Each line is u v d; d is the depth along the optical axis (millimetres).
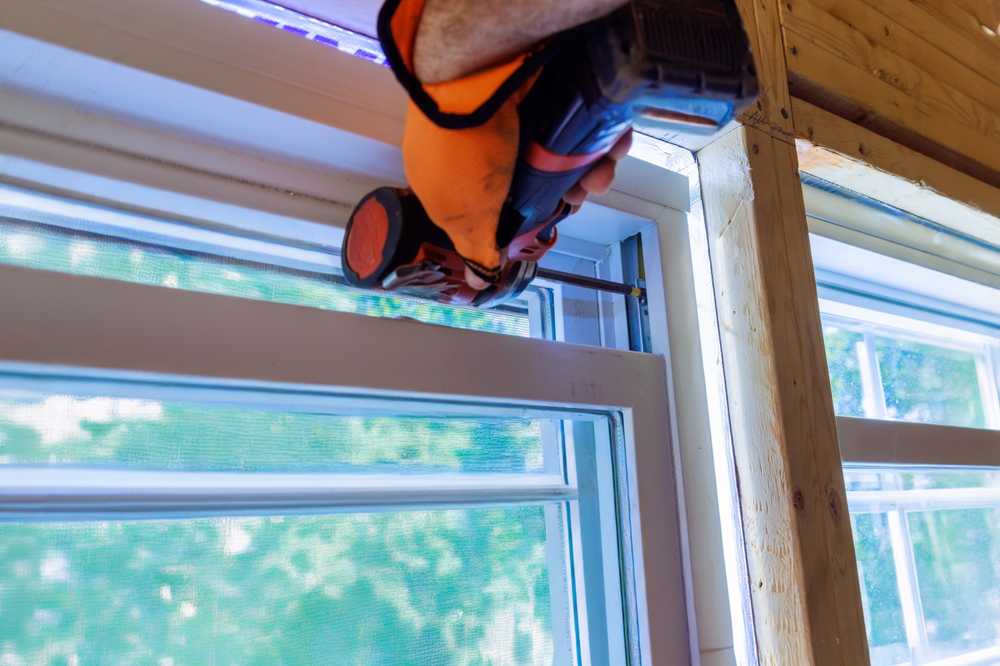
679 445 1026
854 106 1284
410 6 482
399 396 802
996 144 1572
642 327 1104
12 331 573
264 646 756
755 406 1007
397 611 853
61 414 695
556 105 492
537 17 434
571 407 942
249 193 810
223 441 780
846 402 1731
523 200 574
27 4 622
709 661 961
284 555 789
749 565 989
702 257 1135
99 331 610
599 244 1163
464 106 487
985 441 1612
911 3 1473
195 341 655
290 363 704
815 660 896
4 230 711
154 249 805
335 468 849
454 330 828
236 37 734
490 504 949
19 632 636
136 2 680
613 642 980
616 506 1004
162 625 704
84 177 725
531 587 978
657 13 445
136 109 725
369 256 666
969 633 1775
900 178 1325
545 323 1120
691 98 467
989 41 1657
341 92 794
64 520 673
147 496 708
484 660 913
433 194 562
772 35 1166
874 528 1685
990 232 1607
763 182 1072
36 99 693
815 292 1085
